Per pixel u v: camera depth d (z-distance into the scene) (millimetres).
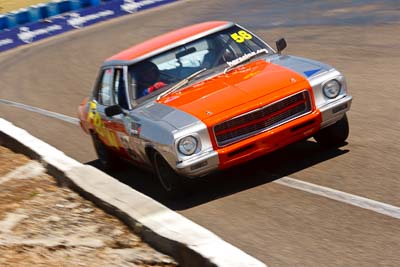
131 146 25953
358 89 36344
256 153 23188
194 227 18078
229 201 22906
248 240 19078
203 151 22781
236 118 22938
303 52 50469
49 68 72750
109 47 78688
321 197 21484
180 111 23641
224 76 25453
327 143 26125
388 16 57188
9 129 35312
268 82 24047
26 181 27453
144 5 116375
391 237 17547
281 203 21641
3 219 23406
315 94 23828
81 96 53562
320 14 66750
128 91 26219
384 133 27609
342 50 48094
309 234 18688
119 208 21016
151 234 18641
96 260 18500
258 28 67688
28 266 18719
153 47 27406
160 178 24844
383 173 22797
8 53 98188
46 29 108562
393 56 43000
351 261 16516
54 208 23516
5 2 143125
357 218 19219
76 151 35875
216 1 98375
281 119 23406
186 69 26172
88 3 116750
